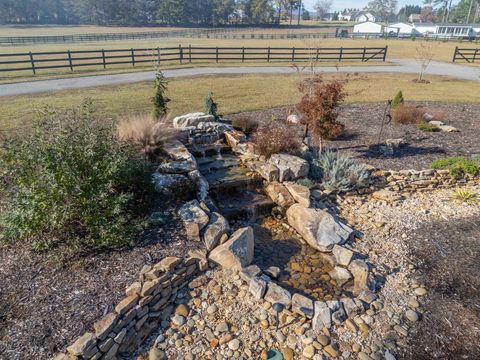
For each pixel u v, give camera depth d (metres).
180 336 3.54
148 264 3.96
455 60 26.92
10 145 4.36
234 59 23.30
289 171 6.43
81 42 38.75
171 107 11.06
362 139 8.90
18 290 3.52
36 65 21.20
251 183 6.51
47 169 3.97
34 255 3.98
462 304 4.11
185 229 4.63
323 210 5.78
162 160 6.23
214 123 7.96
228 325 3.67
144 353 3.38
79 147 4.24
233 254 4.32
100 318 3.27
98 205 4.16
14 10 72.56
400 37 52.56
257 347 3.47
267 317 3.77
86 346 2.98
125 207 4.62
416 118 10.28
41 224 3.96
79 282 3.66
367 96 14.01
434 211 6.13
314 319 3.75
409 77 19.08
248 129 8.76
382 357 3.44
